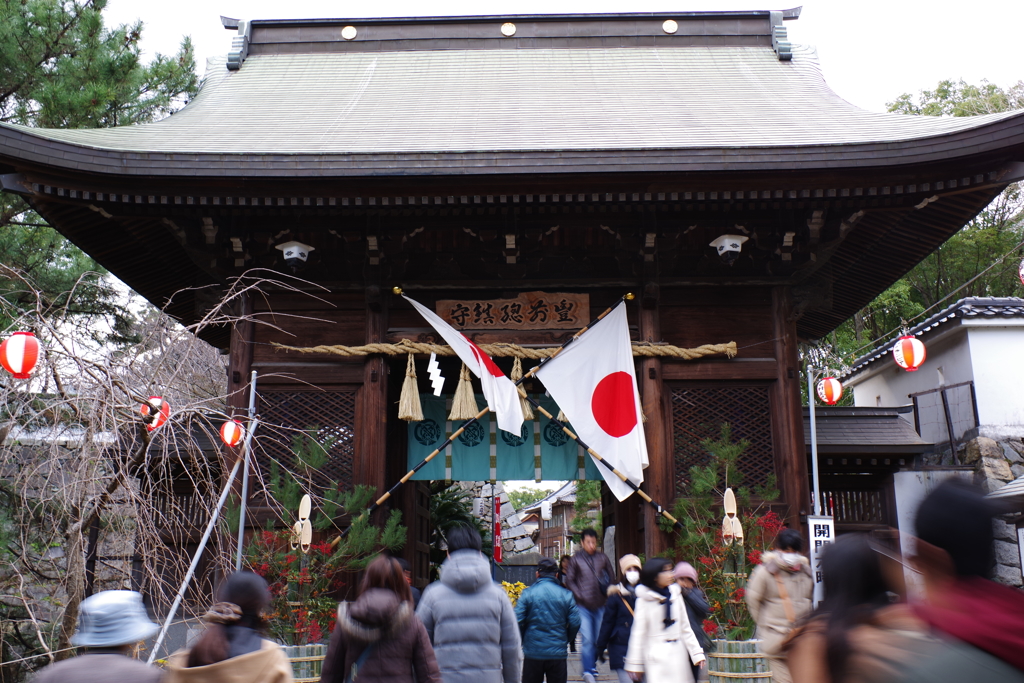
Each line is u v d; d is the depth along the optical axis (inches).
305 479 376.5
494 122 434.3
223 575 335.3
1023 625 71.6
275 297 404.8
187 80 545.0
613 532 522.3
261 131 418.6
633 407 373.4
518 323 400.8
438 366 419.8
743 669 301.1
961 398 571.8
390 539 350.3
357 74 538.3
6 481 302.2
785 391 389.1
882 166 338.3
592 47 572.4
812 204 364.8
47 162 326.0
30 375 258.4
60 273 499.5
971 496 80.2
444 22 577.6
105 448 269.4
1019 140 323.0
